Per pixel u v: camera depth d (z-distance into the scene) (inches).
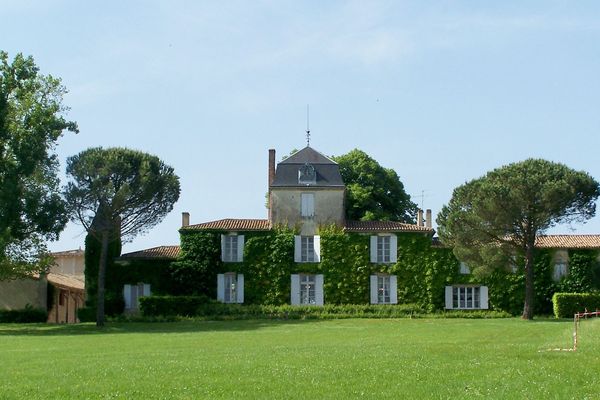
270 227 2391.7
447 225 2180.1
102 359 1008.9
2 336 1633.9
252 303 2358.5
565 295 2236.7
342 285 2362.2
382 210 2925.7
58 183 2059.5
